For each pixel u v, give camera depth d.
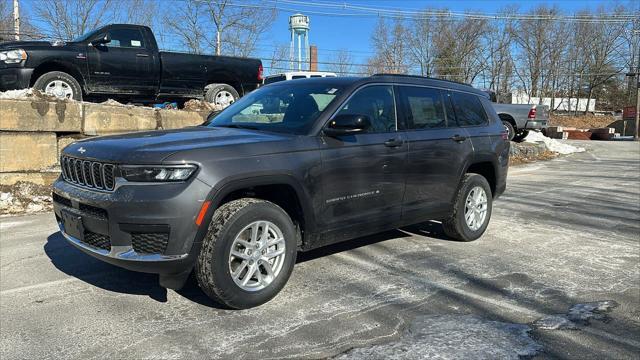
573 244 6.00
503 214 7.79
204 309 3.92
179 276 3.66
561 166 15.46
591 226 6.98
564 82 63.91
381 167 4.71
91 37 10.16
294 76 15.81
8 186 7.89
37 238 5.92
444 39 59.03
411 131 5.11
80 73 10.01
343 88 4.66
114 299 4.11
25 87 9.41
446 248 5.71
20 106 7.96
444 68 59.28
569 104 63.81
